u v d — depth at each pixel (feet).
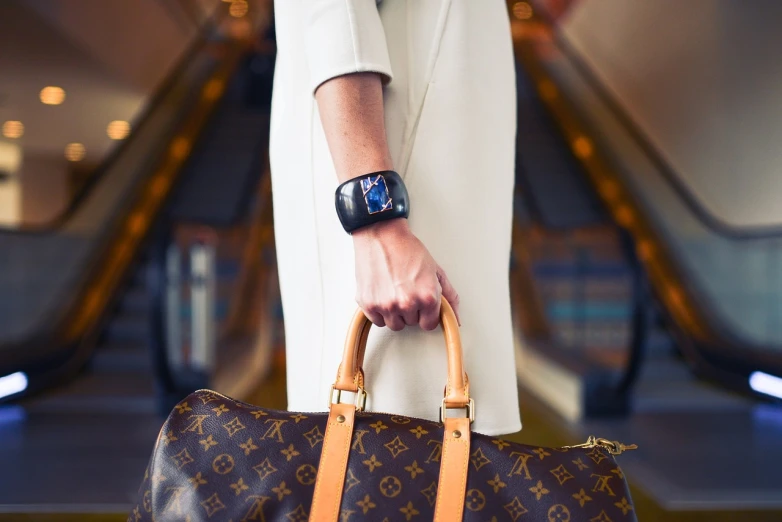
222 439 2.38
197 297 18.37
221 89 34.01
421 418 2.48
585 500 2.23
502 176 2.65
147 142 28.71
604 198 24.77
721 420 16.20
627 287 27.86
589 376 16.78
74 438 14.35
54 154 32.12
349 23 2.27
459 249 2.50
